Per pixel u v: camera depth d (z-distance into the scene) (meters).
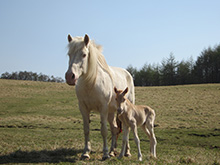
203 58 65.75
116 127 7.68
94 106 6.88
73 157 6.83
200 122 17.52
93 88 6.62
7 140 9.79
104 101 6.85
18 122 16.97
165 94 34.16
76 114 22.17
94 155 7.20
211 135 13.34
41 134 12.30
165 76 69.56
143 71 74.19
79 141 9.98
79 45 6.38
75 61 6.27
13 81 44.00
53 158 6.70
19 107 24.81
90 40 6.86
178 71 68.56
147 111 7.68
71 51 6.39
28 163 6.00
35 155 6.99
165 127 15.84
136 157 7.28
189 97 30.95
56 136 11.75
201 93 33.47
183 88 39.09
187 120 18.47
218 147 10.59
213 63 63.47
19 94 32.75
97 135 12.80
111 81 7.35
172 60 69.00
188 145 10.94
